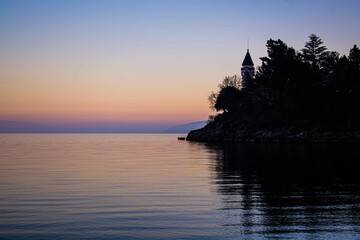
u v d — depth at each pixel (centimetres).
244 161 5600
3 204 2469
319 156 6134
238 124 15125
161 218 2119
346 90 11194
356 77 11094
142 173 4259
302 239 1752
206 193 2870
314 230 1875
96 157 7150
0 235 1831
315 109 12075
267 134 12800
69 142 18512
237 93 16950
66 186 3247
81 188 3133
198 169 4644
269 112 13712
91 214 2205
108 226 1969
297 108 12381
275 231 1869
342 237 1772
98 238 1794
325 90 12075
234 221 2050
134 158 6819
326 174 3912
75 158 6856
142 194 2836
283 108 13050
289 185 3219
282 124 12912
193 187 3173
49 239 1780
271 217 2120
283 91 12988
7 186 3244
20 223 2020
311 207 2352
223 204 2461
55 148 11519
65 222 2038
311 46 13675
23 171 4469
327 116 11388
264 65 14450
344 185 3194
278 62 13900
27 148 11431
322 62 13338
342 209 2294
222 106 17175
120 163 5666
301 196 2716
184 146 12388
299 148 8594
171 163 5591
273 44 14650
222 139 15125
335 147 8762
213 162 5647
